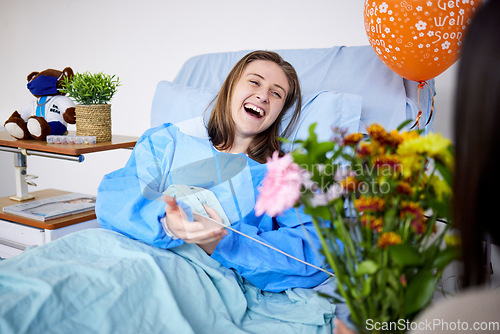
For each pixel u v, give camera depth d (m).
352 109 1.53
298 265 1.28
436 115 2.04
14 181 3.28
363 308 0.69
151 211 1.27
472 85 0.43
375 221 0.69
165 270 1.15
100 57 2.93
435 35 1.29
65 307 0.94
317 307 1.18
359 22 2.11
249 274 1.27
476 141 0.43
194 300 1.13
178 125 1.58
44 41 3.13
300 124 1.55
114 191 1.38
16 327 0.87
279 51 1.90
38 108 2.13
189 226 1.24
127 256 1.17
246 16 2.38
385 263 0.67
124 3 2.76
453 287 0.86
